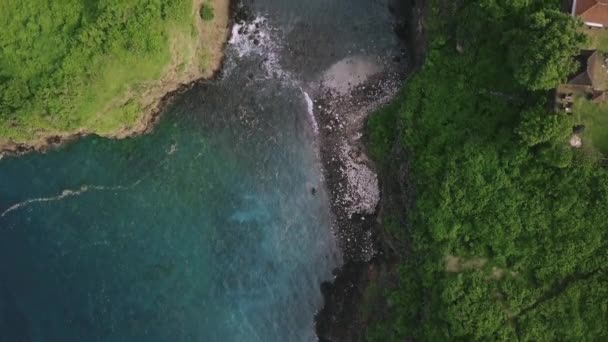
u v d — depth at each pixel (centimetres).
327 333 5144
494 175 4475
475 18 4438
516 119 4431
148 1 4644
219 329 5225
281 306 5209
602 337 4350
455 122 4616
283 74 5172
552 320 4391
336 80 5144
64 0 4694
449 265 4550
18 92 4647
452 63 4650
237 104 5203
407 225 4725
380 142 4991
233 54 5184
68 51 4628
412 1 5097
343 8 5153
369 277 5081
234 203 5228
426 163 4597
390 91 5103
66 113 4706
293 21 5156
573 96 4272
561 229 4384
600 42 4275
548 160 4331
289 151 5191
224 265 5234
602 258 4338
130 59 4678
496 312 4394
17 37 4688
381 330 4812
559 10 4269
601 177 4303
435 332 4481
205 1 4938
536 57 4012
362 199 5131
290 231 5206
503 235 4462
